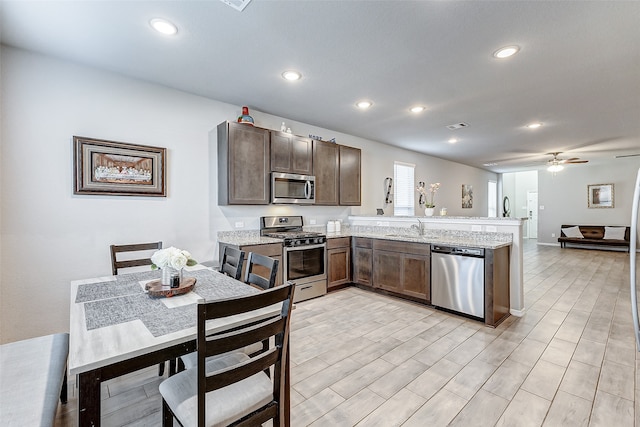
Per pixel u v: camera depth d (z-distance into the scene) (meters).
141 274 2.14
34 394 1.20
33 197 2.47
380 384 2.03
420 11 1.92
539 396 1.89
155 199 3.11
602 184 8.31
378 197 5.69
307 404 1.82
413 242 3.64
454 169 8.04
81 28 2.11
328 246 4.14
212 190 3.52
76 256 2.66
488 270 2.98
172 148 3.21
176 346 1.17
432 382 2.04
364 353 2.45
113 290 1.75
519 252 3.27
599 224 8.38
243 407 1.20
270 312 1.41
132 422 1.69
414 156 6.59
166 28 2.11
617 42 2.26
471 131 4.86
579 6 1.86
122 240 2.90
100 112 2.76
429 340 2.68
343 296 4.02
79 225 2.67
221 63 2.63
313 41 2.28
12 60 2.38
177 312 1.41
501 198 10.62
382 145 5.77
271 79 2.96
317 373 2.16
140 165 2.97
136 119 2.96
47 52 2.45
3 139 2.35
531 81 2.97
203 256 3.45
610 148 6.12
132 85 2.94
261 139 3.60
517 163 8.21
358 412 1.75
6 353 1.49
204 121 3.44
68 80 2.61
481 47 2.35
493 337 2.73
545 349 2.50
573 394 1.90
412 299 3.77
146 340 1.12
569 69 2.71
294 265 3.70
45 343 1.60
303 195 4.01
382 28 2.11
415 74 2.83
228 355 1.55
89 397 0.99
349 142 5.12
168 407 1.34
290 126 4.29
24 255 2.44
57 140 2.56
